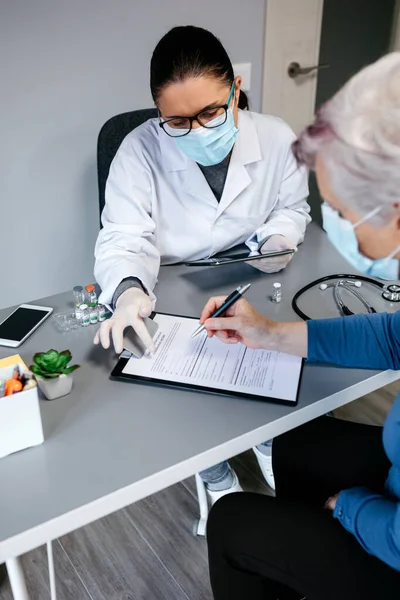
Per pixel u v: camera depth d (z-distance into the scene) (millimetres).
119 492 759
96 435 857
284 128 1509
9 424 795
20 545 702
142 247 1315
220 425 875
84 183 2064
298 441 1072
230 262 1280
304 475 1057
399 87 555
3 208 1959
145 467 795
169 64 1118
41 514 723
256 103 2410
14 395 779
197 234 1465
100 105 1967
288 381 968
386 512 771
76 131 1962
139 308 1082
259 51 2285
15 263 2078
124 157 1397
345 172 577
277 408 911
